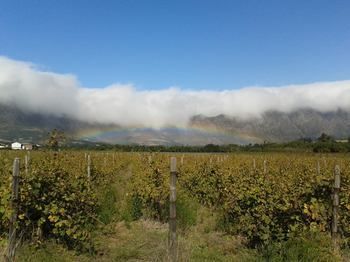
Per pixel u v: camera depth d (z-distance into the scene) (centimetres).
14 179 673
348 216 830
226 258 721
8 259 611
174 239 701
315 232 722
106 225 948
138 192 1166
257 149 7769
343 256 721
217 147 8662
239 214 866
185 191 1566
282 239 743
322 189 843
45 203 769
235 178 1332
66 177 919
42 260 656
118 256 724
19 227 719
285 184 921
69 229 742
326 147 6688
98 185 1565
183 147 8900
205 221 1060
